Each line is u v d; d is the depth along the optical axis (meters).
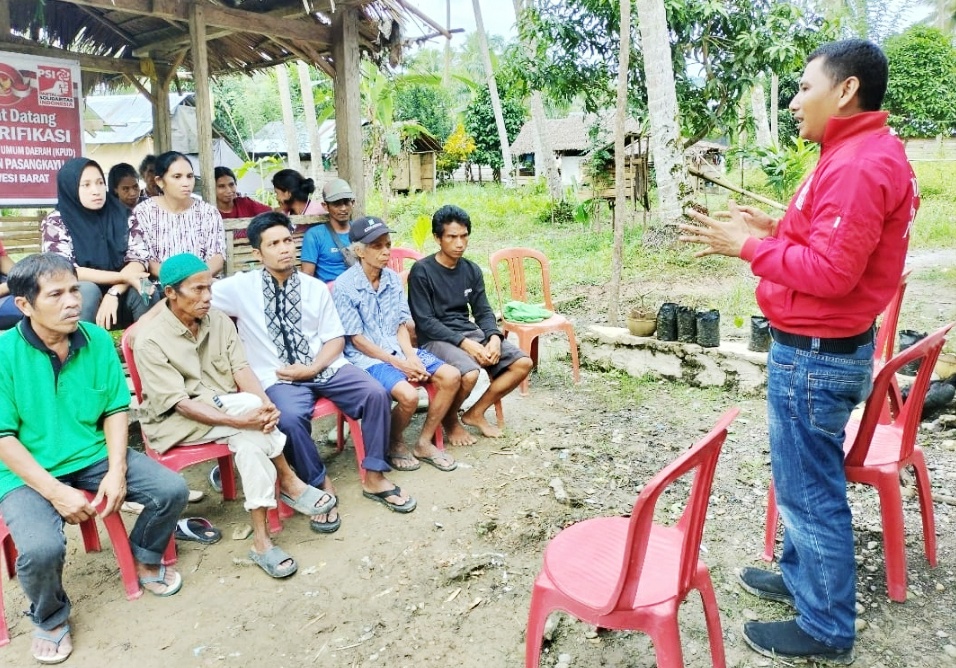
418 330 4.38
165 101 7.07
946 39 19.47
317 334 3.75
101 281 4.03
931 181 16.14
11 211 7.04
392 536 3.30
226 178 5.44
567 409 4.88
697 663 2.43
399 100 27.52
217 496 3.76
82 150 5.74
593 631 2.62
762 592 2.78
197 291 3.04
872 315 2.19
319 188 13.66
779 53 10.36
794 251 2.12
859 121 2.10
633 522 1.82
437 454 4.02
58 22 5.92
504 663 2.47
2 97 5.27
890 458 2.71
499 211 16.50
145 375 3.05
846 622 2.36
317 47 5.63
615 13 10.87
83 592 2.90
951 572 2.89
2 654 2.57
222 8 4.84
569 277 8.91
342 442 4.25
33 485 2.56
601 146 13.07
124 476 2.78
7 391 2.60
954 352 4.87
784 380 2.32
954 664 2.38
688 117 11.58
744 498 3.55
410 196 20.11
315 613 2.76
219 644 2.59
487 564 3.05
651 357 5.34
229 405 3.06
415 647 2.56
